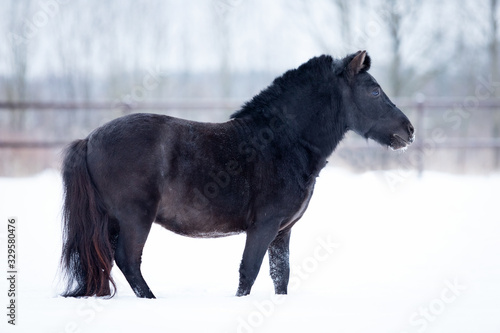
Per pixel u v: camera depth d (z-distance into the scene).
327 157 10.31
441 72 37.84
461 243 14.49
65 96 39.16
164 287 10.78
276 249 10.12
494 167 31.72
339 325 7.64
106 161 9.04
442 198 20.64
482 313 8.41
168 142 9.17
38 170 26.19
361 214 18.25
